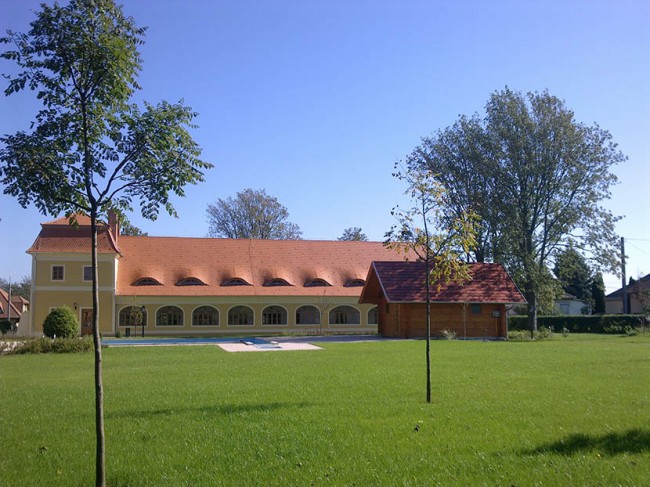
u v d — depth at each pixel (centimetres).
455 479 707
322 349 3003
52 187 717
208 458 818
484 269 4447
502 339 4050
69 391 1477
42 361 2456
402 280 4234
